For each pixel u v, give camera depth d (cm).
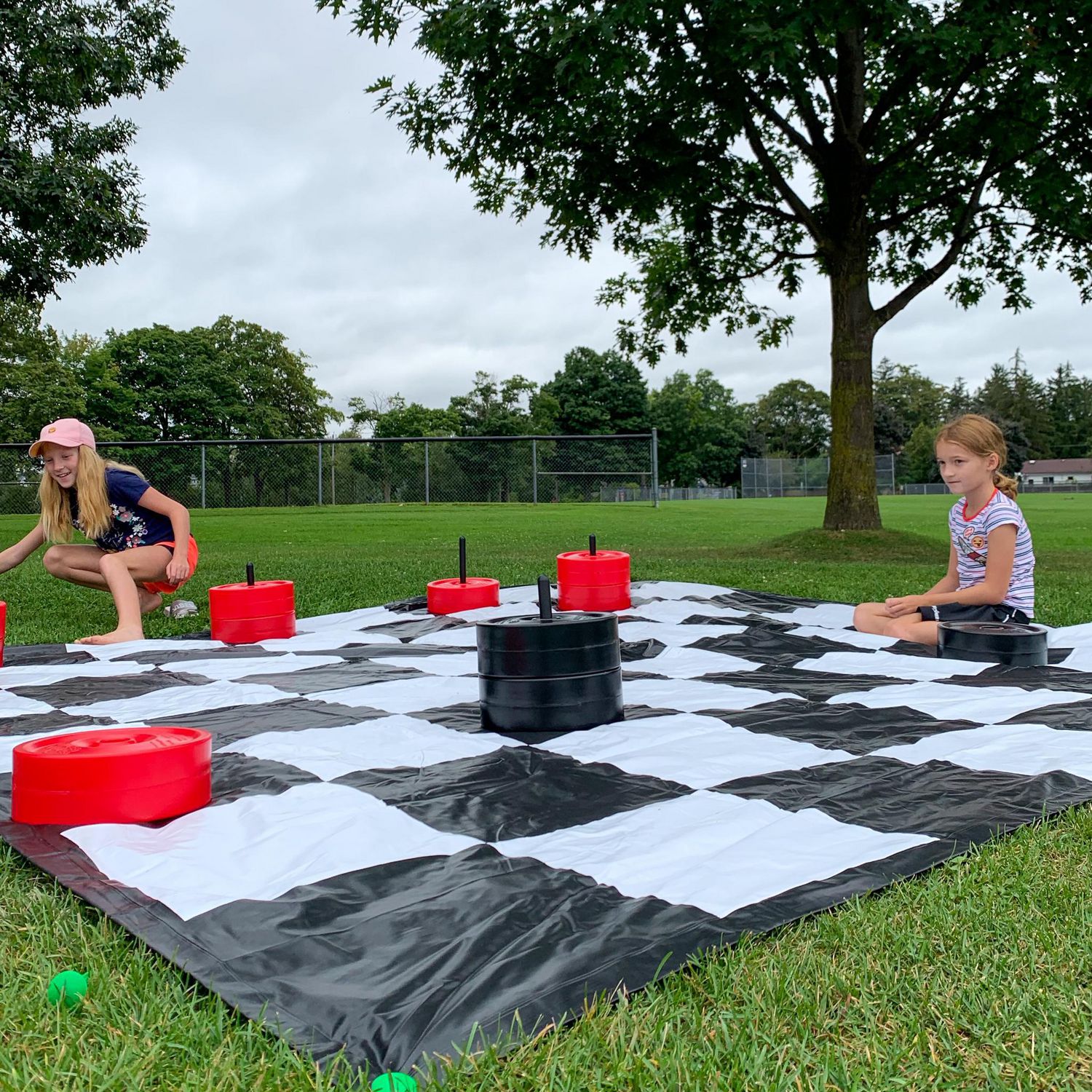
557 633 273
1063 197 1130
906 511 2583
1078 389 9019
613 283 1486
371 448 2239
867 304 1116
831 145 1091
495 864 177
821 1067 113
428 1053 117
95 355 4391
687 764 239
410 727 282
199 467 2144
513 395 5622
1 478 2161
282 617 454
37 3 1366
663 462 6769
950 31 871
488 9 927
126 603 461
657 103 1027
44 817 203
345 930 150
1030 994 129
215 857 182
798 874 169
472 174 1121
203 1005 131
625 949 142
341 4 1037
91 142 1379
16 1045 120
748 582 714
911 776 227
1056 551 1076
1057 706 294
